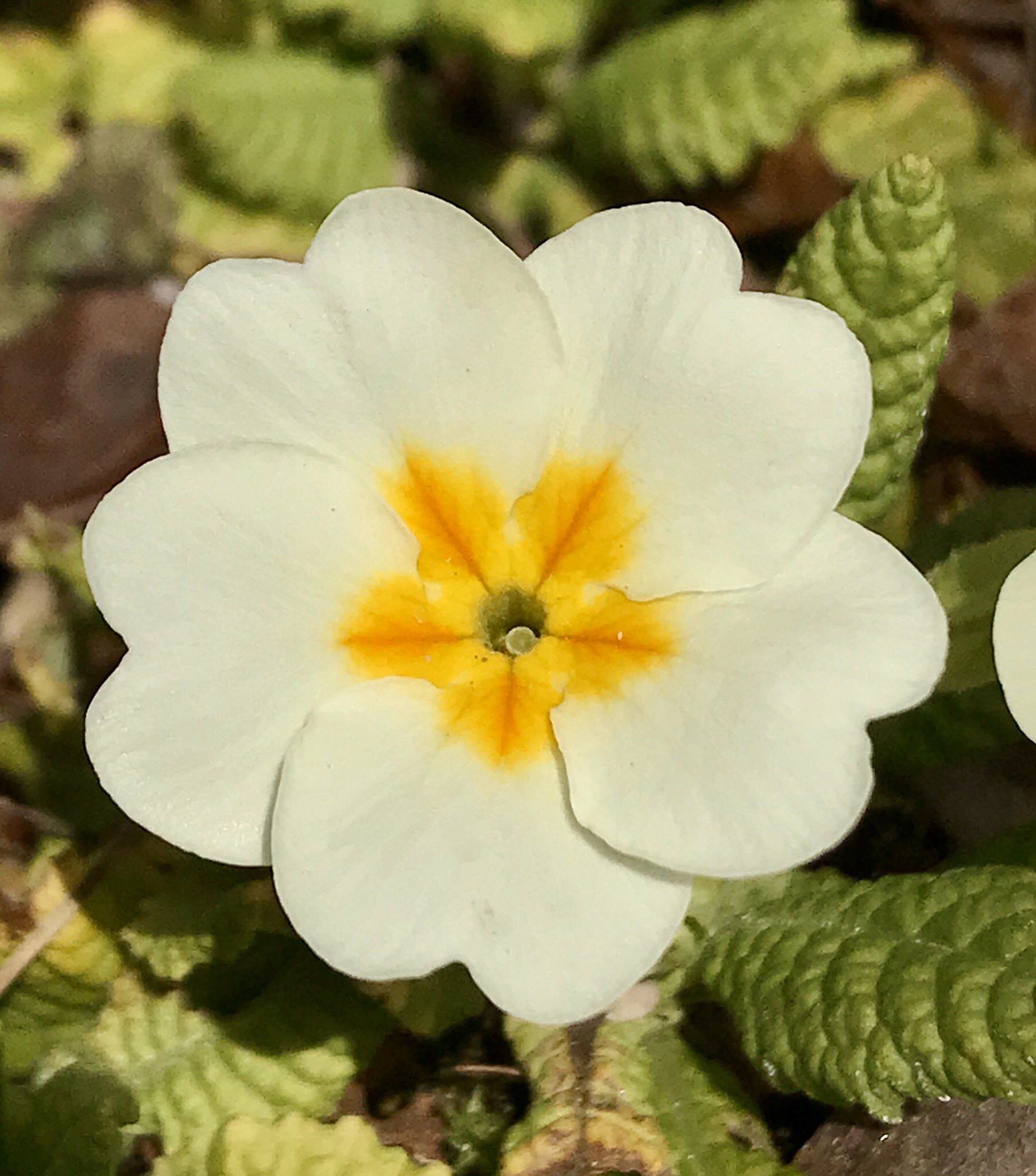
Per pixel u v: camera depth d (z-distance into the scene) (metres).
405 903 0.09
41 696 0.12
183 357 0.09
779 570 0.09
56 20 0.16
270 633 0.09
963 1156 0.10
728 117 0.14
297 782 0.09
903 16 0.15
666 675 0.09
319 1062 0.11
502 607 0.09
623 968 0.09
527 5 0.13
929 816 0.11
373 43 0.15
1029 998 0.09
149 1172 0.11
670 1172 0.10
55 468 0.14
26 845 0.12
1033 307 0.13
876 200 0.10
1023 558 0.10
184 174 0.15
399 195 0.09
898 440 0.11
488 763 0.09
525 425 0.09
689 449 0.09
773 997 0.10
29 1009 0.11
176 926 0.11
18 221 0.15
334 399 0.09
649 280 0.09
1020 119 0.14
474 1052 0.11
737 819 0.09
